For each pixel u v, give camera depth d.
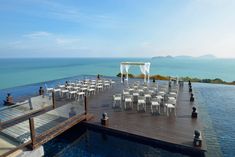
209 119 7.23
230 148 4.95
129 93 9.45
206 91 12.84
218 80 18.55
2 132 5.32
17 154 4.39
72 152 5.20
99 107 8.29
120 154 4.99
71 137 6.24
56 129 5.53
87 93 11.00
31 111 7.46
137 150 5.19
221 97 11.02
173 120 6.61
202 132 5.70
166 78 18.61
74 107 6.71
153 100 7.65
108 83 13.30
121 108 8.12
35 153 4.70
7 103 9.51
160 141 5.05
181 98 10.00
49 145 5.66
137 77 19.61
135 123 6.35
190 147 4.64
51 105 8.45
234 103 9.70
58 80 18.14
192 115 6.89
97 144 5.65
